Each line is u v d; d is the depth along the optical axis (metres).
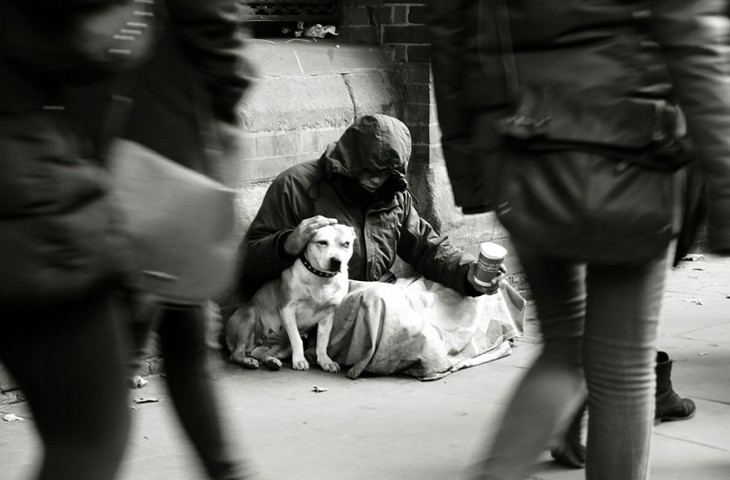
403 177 6.52
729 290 8.61
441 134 3.34
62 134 2.20
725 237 2.72
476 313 6.61
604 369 2.99
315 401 5.79
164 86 3.13
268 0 7.63
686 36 2.70
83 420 2.32
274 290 6.45
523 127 2.89
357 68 7.66
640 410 2.99
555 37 2.86
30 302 2.15
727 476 4.62
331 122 7.41
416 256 6.80
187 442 3.40
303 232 6.17
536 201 2.90
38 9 2.14
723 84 2.71
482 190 3.30
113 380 2.34
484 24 3.00
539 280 3.10
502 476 2.91
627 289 2.97
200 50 3.16
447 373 6.31
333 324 6.40
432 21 3.21
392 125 6.45
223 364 6.46
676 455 4.87
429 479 4.62
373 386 6.08
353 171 6.43
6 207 2.11
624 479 3.00
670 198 2.87
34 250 2.13
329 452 4.96
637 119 2.81
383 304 6.21
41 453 2.38
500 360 6.66
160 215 2.64
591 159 2.83
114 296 2.35
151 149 3.11
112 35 2.27
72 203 2.18
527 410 2.97
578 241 2.88
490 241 8.27
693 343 7.02
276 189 6.50
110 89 2.36
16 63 2.14
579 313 3.11
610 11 2.81
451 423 5.43
